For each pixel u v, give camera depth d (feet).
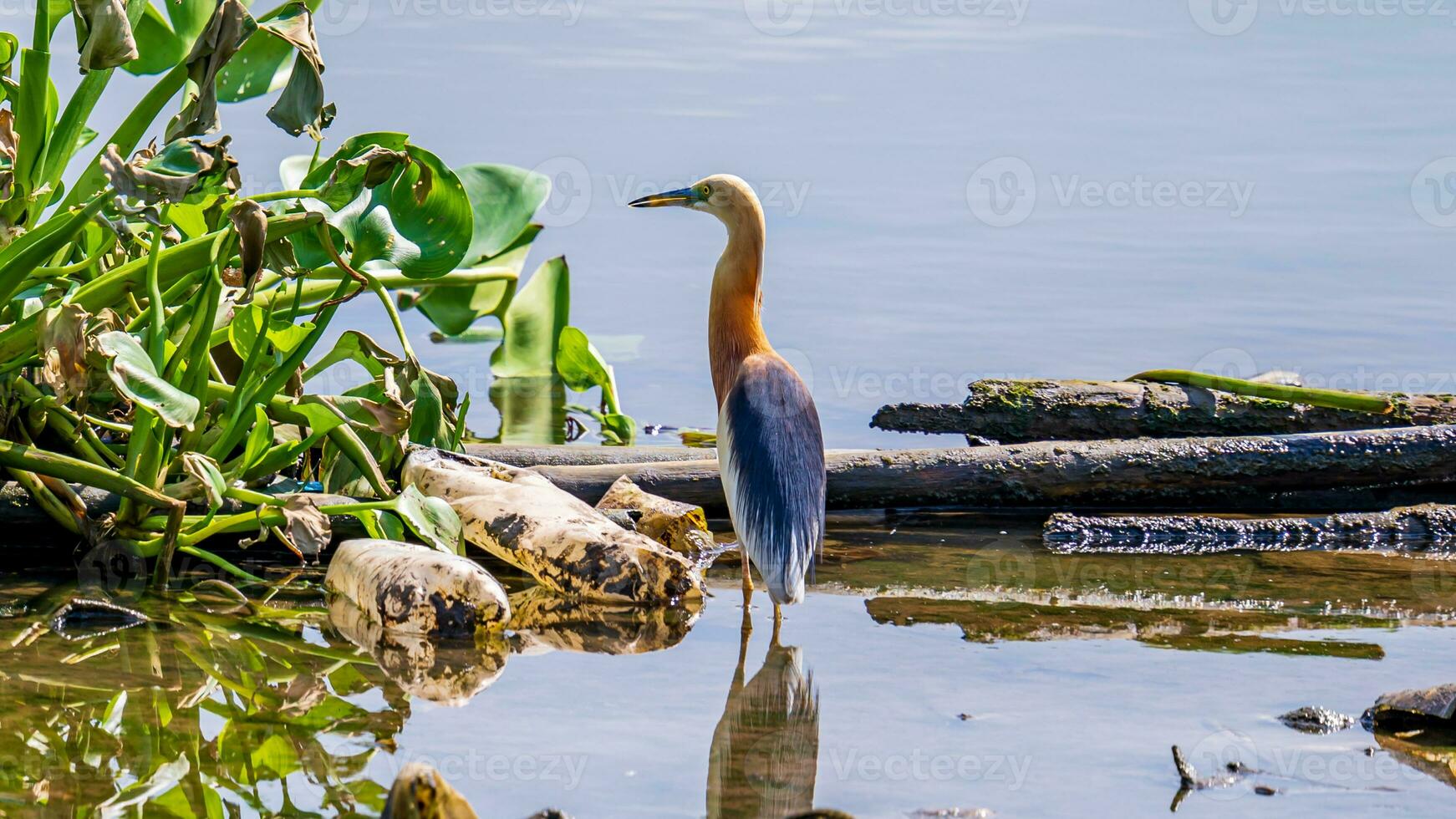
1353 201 80.07
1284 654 29.30
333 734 24.02
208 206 35.91
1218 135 93.50
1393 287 64.95
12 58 34.32
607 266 71.72
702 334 62.64
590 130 89.76
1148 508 42.78
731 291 35.96
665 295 67.31
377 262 46.09
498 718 25.09
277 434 38.11
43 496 33.01
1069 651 29.50
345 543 32.63
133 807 20.75
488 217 50.19
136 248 38.58
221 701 25.27
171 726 23.94
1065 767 23.20
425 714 25.17
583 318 63.93
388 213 35.40
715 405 53.67
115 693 25.44
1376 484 42.78
